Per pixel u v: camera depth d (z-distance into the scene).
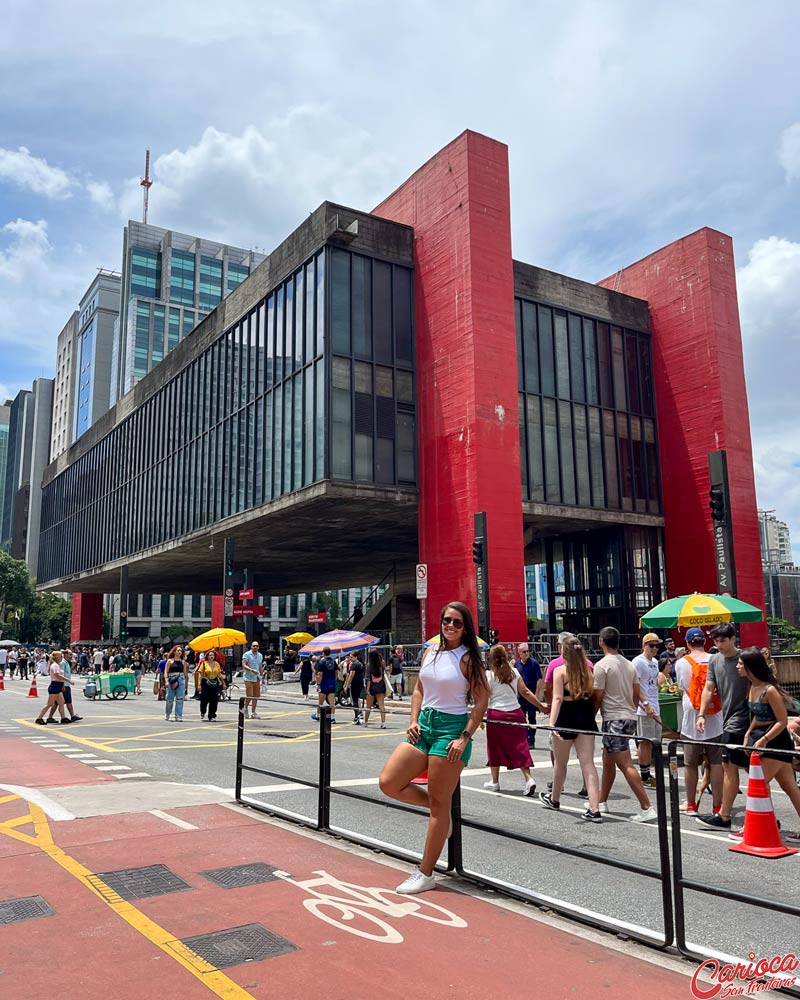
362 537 40.12
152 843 6.38
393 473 29.98
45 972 3.86
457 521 28.19
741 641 31.56
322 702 18.58
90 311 150.25
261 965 3.94
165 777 10.48
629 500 34.62
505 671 9.02
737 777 6.44
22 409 176.38
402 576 51.25
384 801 6.06
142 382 52.31
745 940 4.54
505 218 29.80
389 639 36.81
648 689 9.99
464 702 5.09
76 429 152.00
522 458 31.80
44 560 75.19
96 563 59.31
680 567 34.34
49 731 17.05
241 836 6.64
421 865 5.16
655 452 36.00
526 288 33.41
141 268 139.62
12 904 4.84
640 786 5.94
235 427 37.50
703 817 6.62
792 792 5.17
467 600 27.39
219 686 20.20
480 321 28.42
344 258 30.42
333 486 28.55
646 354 36.78
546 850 6.35
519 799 8.13
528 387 32.62
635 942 4.37
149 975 3.82
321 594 135.25
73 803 8.14
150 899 4.94
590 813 6.57
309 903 4.88
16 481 177.88
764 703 7.30
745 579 32.38
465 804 6.47
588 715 7.56
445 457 29.06
